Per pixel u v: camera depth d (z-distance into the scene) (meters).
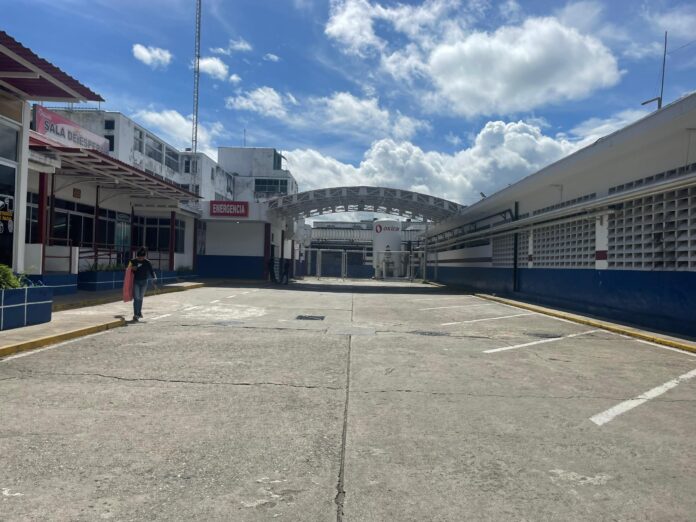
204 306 16.14
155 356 8.10
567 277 18.30
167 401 5.66
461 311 17.20
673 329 12.11
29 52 9.88
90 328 10.26
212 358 8.04
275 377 6.90
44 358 7.80
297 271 54.78
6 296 9.76
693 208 11.67
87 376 6.71
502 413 5.55
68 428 4.73
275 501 3.44
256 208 32.47
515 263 24.16
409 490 3.66
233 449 4.33
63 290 16.62
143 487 3.59
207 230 34.34
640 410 5.75
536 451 4.45
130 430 4.72
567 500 3.55
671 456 4.39
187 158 56.00
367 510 3.35
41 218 15.10
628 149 14.21
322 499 3.49
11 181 11.72
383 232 50.75
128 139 44.47
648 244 13.43
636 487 3.77
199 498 3.46
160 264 26.02
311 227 63.00
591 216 16.20
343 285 34.62
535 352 9.41
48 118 23.66
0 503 3.31
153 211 27.02
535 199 22.33
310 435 4.71
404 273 51.22
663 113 11.75
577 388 6.71
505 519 3.27
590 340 11.11
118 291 18.98
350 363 7.96
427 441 4.64
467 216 31.61
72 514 3.19
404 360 8.33
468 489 3.69
